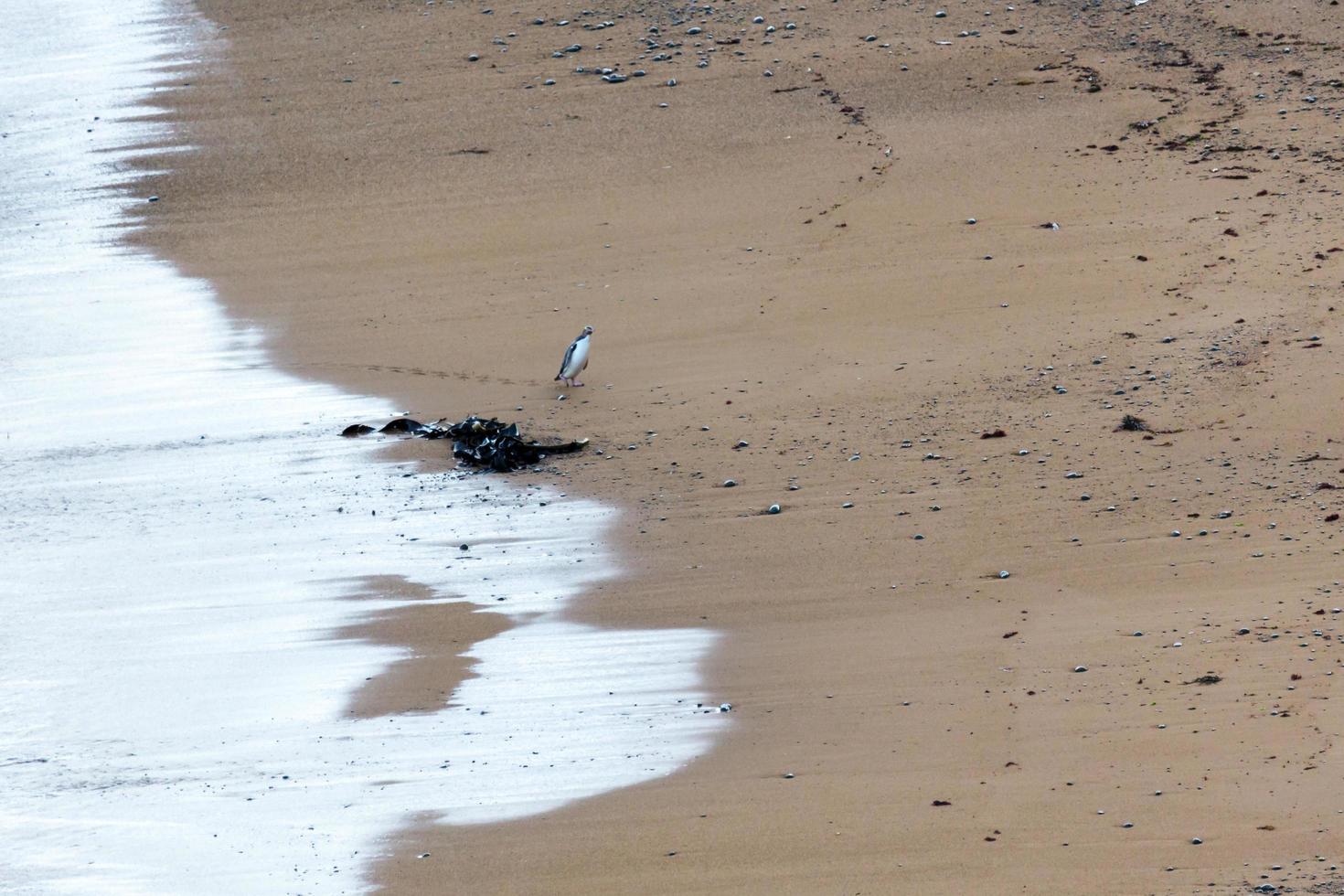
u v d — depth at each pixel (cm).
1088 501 6781
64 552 7056
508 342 9012
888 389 8119
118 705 5784
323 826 4891
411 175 11625
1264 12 12988
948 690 5403
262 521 7231
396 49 13800
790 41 13350
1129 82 12169
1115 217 10044
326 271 10219
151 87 13462
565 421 8031
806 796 4819
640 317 9219
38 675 6034
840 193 10806
